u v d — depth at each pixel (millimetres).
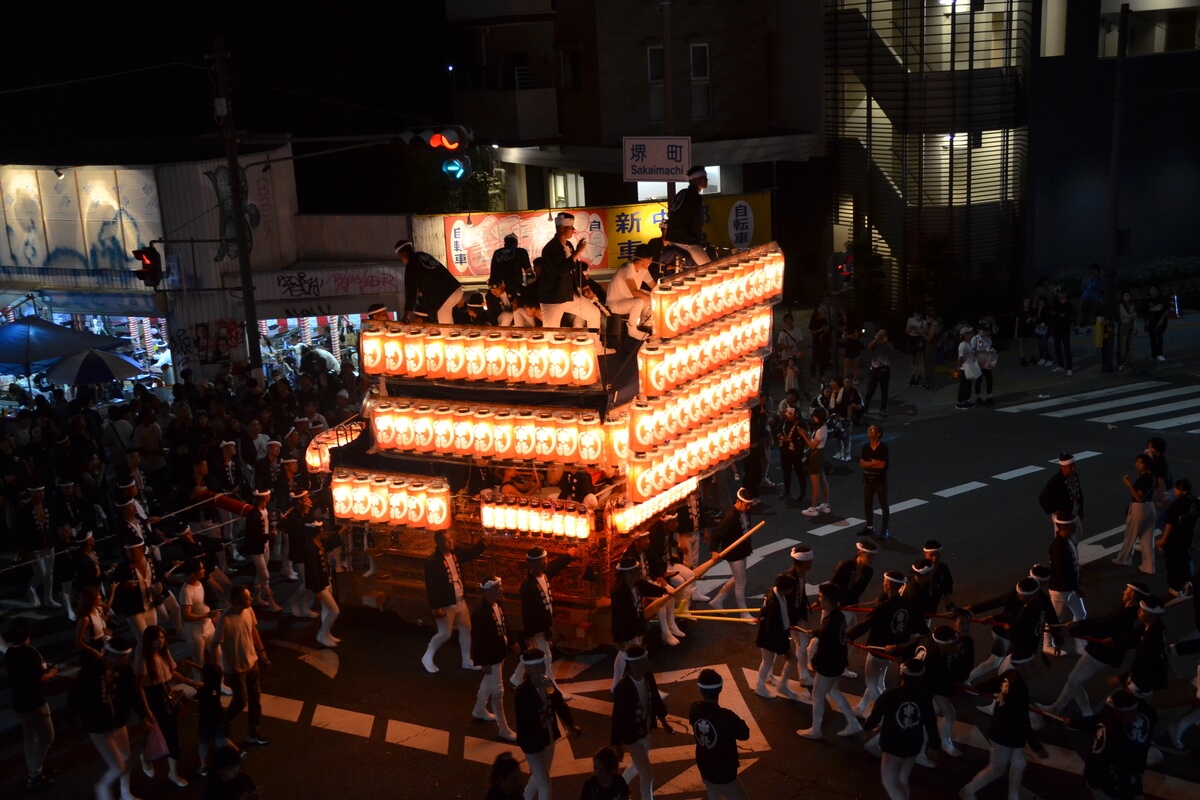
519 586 14648
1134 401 24906
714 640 14836
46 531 16438
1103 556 16906
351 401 22797
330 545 15195
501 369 14219
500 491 14750
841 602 12938
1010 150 29828
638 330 16016
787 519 19016
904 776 10562
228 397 21672
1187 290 32406
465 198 34188
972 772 11586
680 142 19156
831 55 31578
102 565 17859
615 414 13695
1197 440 21906
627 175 19812
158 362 27656
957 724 12531
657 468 13969
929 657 11414
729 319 14820
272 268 28203
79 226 27109
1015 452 21781
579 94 32469
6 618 16406
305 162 37844
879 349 24234
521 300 16141
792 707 13070
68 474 18250
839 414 21891
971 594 15695
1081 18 29719
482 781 11836
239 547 18562
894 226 30859
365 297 27547
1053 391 26062
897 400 25844
